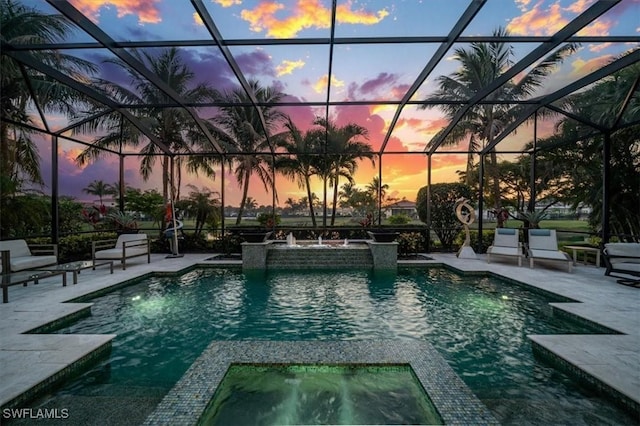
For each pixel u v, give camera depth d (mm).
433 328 4035
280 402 2428
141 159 11258
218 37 5289
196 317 4430
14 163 8164
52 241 7500
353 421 2203
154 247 9938
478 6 4441
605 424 2182
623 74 7109
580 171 9047
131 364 3094
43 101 7773
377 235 8062
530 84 8688
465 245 8789
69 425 2146
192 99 10109
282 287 6082
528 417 2271
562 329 3955
